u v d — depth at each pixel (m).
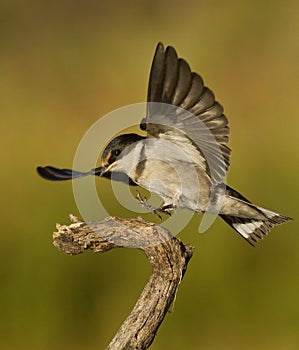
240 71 17.67
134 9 20.19
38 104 17.52
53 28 19.95
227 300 13.27
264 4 18.67
